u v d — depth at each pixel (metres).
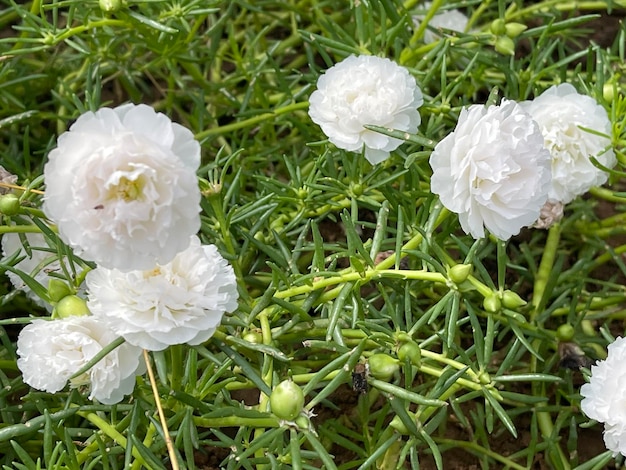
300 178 0.40
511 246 0.45
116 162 0.26
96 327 0.31
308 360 0.39
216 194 0.34
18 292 0.39
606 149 0.37
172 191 0.27
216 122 0.48
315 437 0.29
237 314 0.35
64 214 0.27
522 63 0.45
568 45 0.54
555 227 0.43
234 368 0.36
